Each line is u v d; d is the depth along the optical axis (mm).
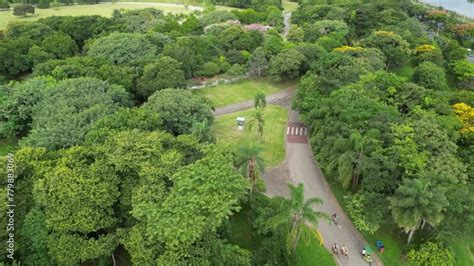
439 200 45406
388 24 130250
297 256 50031
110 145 49094
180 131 68625
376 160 53844
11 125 69250
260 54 101438
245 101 93062
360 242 53938
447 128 63188
